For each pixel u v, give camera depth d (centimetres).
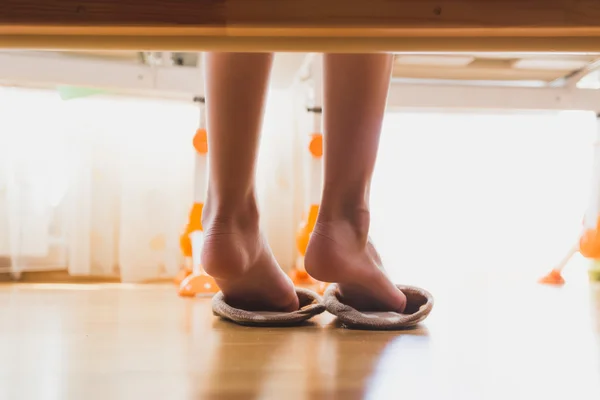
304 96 175
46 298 115
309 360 61
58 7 35
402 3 35
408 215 181
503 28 35
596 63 143
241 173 81
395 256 181
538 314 99
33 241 152
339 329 83
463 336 77
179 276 146
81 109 156
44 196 153
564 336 78
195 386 50
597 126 156
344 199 86
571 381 54
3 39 36
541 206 184
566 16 35
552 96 153
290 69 151
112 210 159
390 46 37
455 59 138
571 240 184
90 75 136
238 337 75
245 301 91
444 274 174
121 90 140
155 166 161
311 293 96
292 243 178
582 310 104
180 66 142
